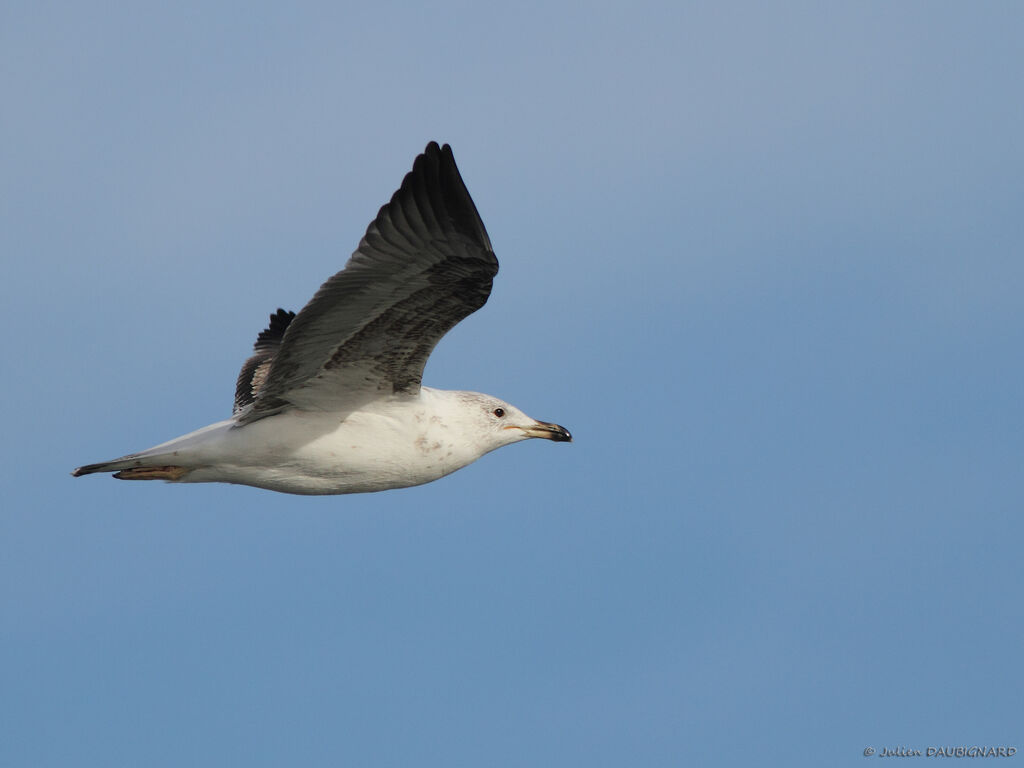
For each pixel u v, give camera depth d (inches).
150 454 608.1
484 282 571.8
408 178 538.0
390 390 619.8
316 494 640.4
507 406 670.5
